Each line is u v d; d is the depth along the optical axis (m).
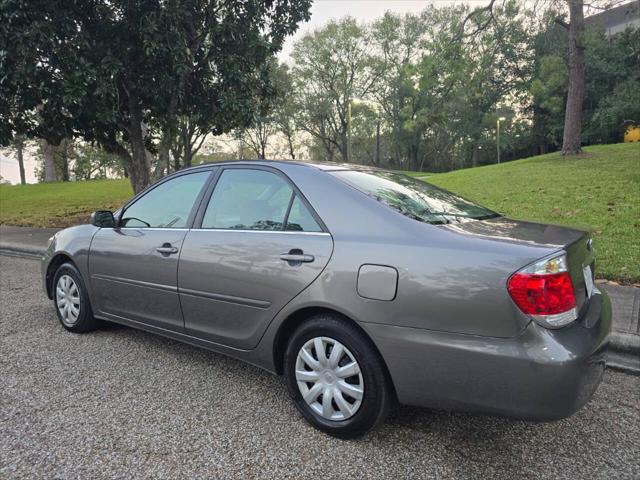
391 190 3.08
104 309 4.17
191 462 2.50
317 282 2.71
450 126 52.25
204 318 3.35
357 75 49.75
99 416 2.95
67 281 4.49
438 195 3.35
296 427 2.85
